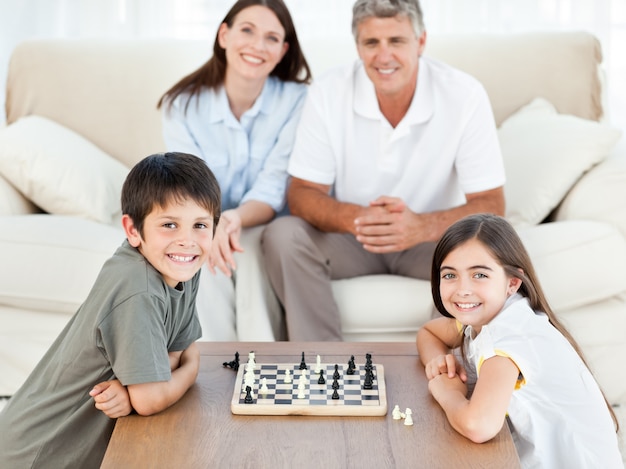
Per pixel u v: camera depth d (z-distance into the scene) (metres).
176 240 1.67
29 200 2.95
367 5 2.59
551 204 2.86
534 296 1.81
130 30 3.79
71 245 2.58
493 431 1.56
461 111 2.69
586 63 3.22
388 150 2.74
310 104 2.80
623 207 2.74
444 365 1.81
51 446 1.71
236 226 2.70
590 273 2.62
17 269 2.56
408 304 2.66
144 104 3.17
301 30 3.80
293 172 2.82
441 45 3.23
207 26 3.80
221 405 1.69
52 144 2.93
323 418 1.64
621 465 1.77
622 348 2.66
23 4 3.64
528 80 3.21
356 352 1.96
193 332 1.86
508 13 3.79
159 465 1.47
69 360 1.72
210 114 2.89
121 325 1.63
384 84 2.65
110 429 1.73
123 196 1.71
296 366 1.85
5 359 2.61
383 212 2.61
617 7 3.78
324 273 2.68
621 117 3.87
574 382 1.73
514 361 1.66
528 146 2.98
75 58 3.21
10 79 3.24
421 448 1.54
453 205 2.82
